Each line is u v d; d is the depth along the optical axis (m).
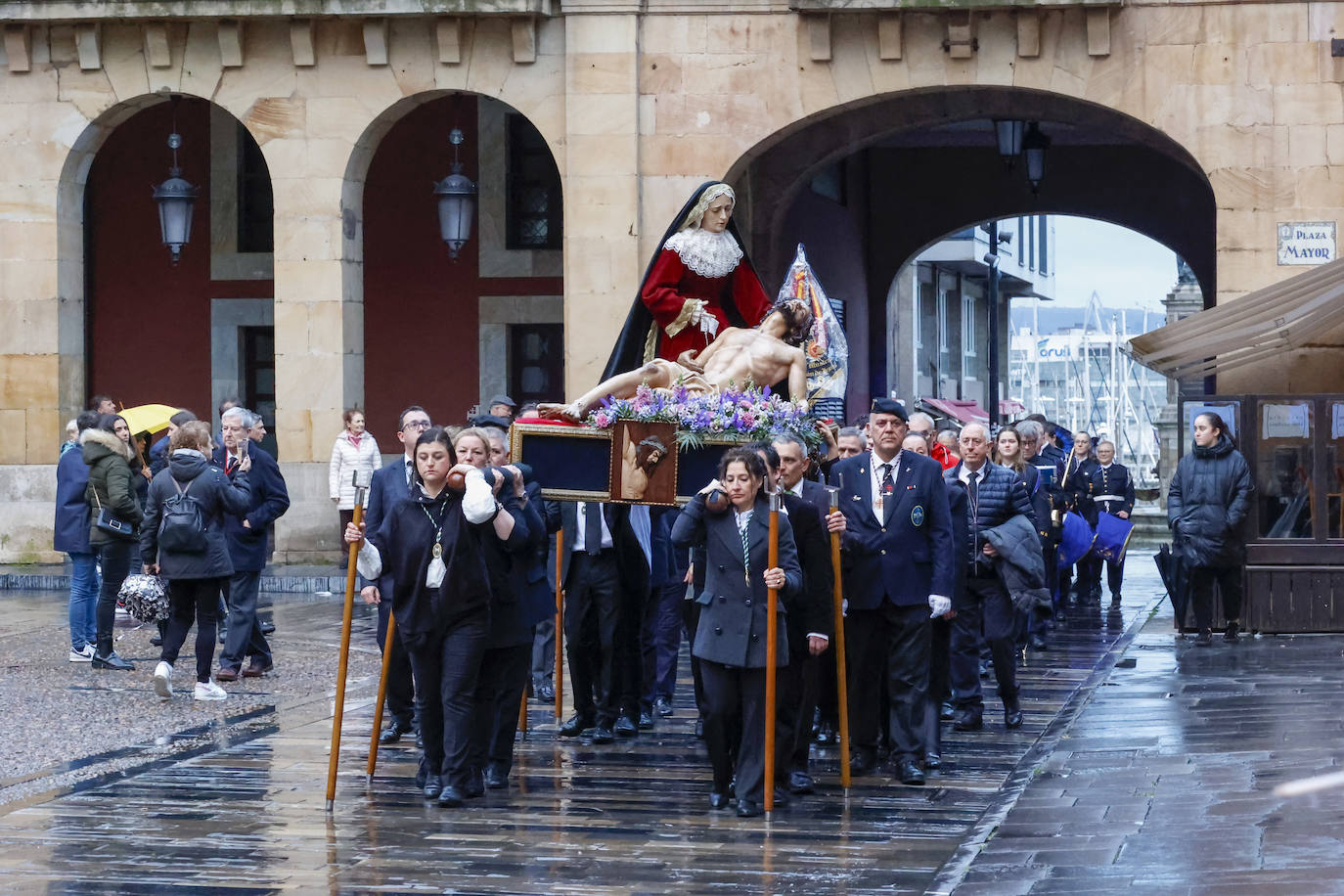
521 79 23.78
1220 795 9.59
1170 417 42.09
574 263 23.48
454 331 28.36
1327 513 18.38
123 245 28.89
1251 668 15.60
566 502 12.85
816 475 12.91
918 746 11.25
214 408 28.72
